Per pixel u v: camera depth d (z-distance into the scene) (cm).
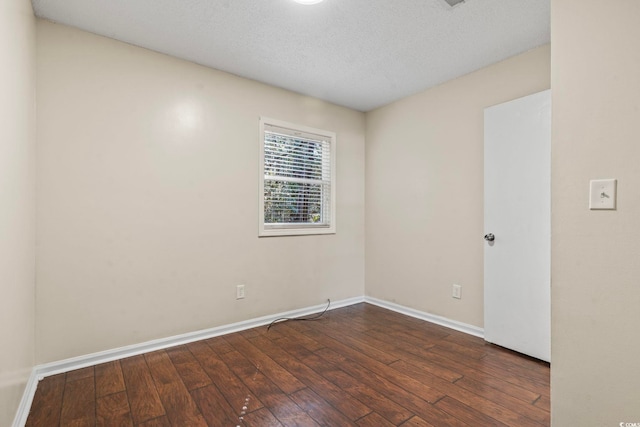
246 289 291
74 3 188
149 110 240
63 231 208
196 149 262
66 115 209
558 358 135
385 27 212
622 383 120
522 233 236
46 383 192
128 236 231
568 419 133
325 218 357
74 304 211
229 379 199
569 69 132
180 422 158
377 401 176
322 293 347
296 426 155
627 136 118
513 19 204
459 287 288
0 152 128
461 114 287
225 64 265
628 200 118
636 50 116
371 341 262
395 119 349
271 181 316
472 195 278
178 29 215
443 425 155
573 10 130
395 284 348
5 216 135
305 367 216
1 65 129
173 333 251
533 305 229
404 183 339
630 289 118
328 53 247
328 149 357
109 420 159
